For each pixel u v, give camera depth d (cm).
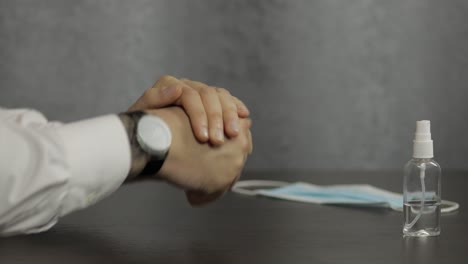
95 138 102
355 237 113
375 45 286
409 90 287
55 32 282
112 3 283
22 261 102
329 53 285
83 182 101
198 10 284
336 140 288
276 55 285
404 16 286
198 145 114
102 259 103
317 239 112
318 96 287
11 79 282
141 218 126
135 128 108
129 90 285
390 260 102
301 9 284
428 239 112
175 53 285
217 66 286
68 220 124
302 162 288
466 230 117
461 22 286
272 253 105
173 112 114
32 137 98
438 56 287
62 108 284
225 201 141
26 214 99
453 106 288
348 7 285
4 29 281
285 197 143
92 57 283
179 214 129
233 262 101
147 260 103
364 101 287
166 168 112
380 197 140
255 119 286
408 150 288
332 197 142
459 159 289
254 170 196
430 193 114
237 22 285
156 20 285
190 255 104
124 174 104
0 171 96
